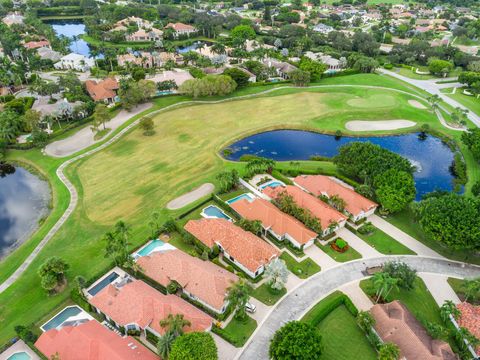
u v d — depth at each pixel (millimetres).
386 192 90562
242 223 84938
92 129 133375
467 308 66812
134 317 63125
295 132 142125
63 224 90250
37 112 130875
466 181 111500
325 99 168500
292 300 70688
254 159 111000
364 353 61156
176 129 139125
